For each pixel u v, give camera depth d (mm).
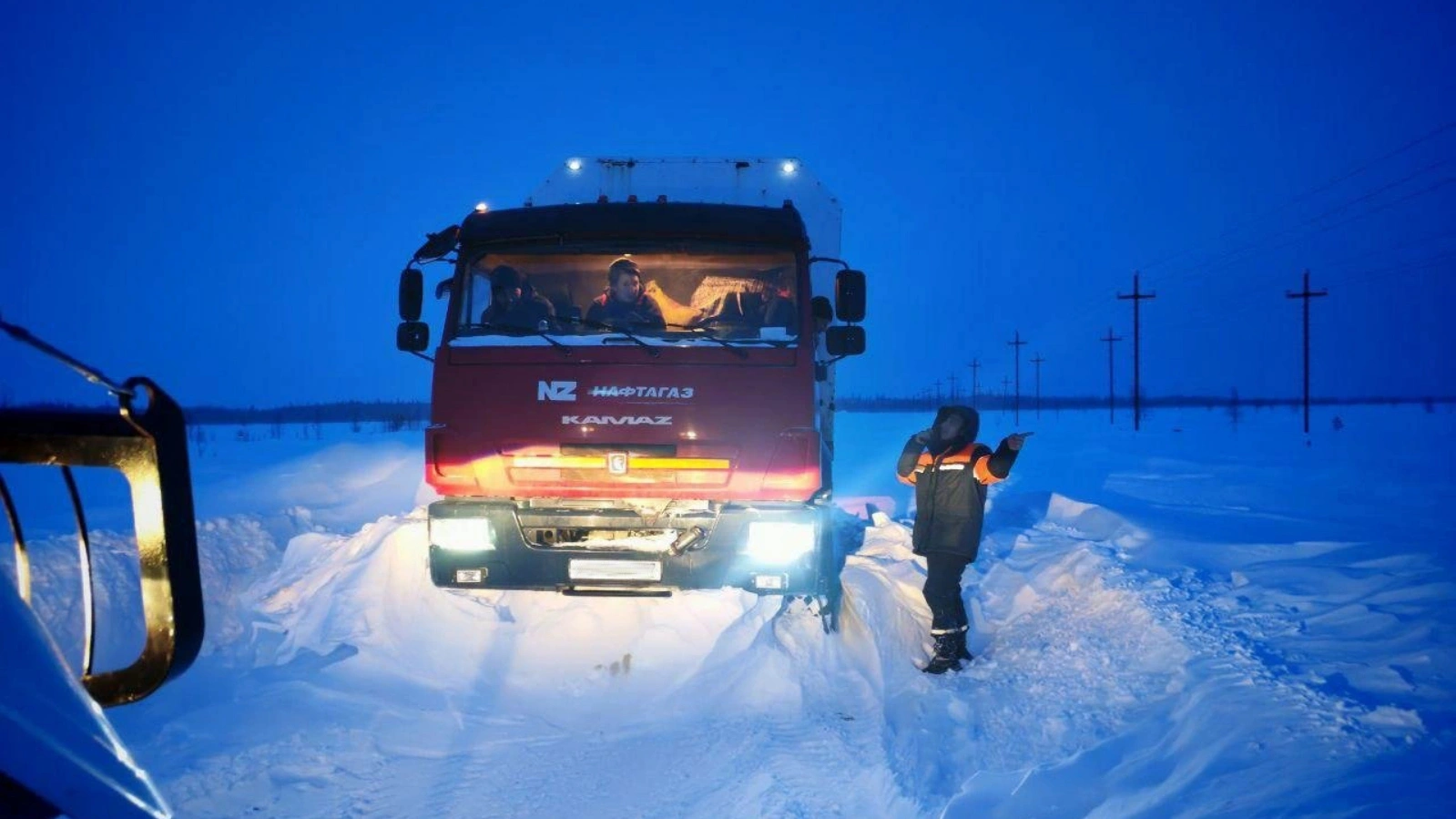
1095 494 15188
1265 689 4305
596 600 6406
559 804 4324
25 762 1212
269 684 5633
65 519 10773
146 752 4676
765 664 5812
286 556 7992
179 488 1688
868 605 6273
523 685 5938
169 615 1640
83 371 1572
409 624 6281
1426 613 5309
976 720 5012
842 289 6641
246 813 4172
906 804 4027
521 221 6410
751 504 6027
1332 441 34438
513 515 6051
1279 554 8148
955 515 6086
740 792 4359
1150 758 3994
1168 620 5758
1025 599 7590
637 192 7930
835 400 7508
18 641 1323
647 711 5652
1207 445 32562
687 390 5996
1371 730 3697
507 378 6082
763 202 7914
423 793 4441
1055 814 3613
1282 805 3104
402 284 6660
